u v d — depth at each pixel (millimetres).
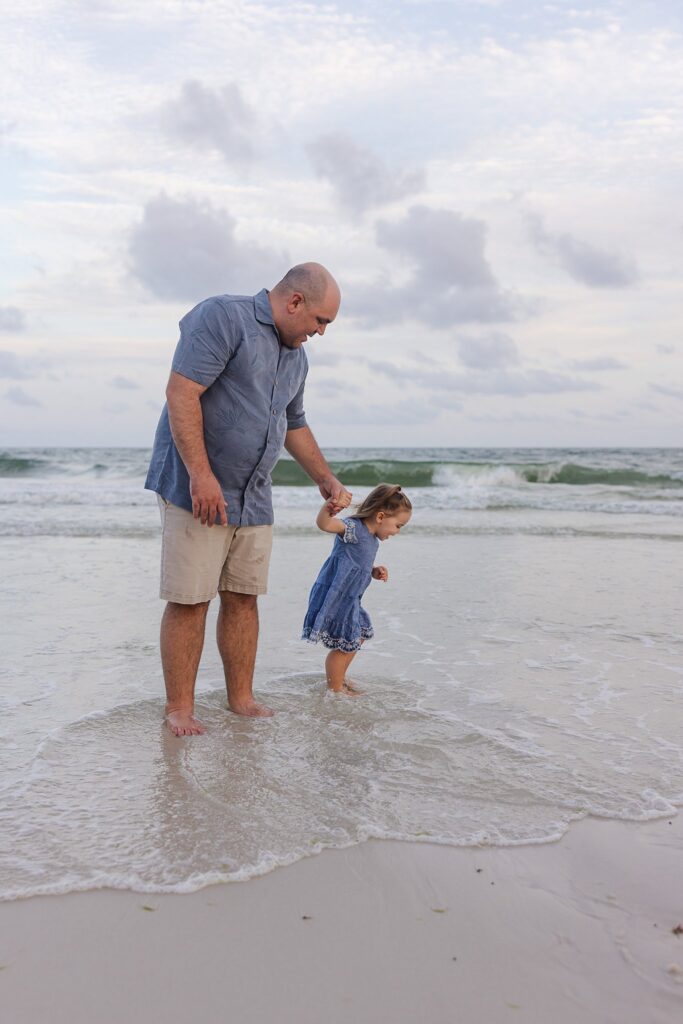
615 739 3480
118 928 2039
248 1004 1777
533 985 1869
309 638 4113
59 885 2211
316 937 2029
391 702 3924
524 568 8047
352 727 3562
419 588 6910
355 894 2230
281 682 4219
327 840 2521
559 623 5660
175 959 1927
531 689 4176
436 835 2570
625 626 5594
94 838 2486
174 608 3525
